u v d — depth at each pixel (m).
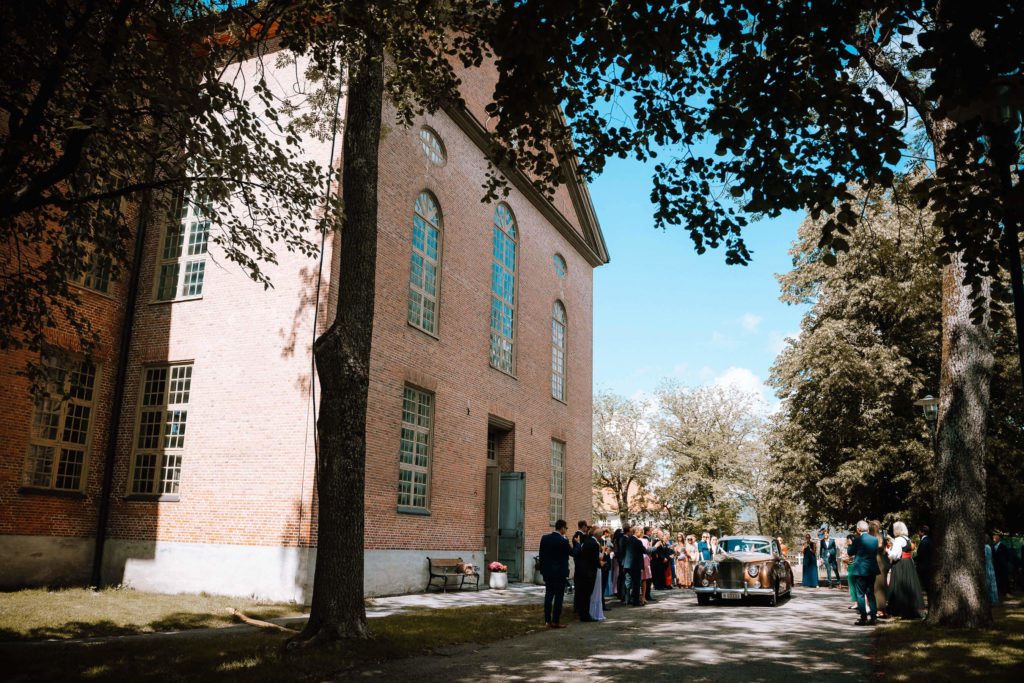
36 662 7.96
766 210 7.21
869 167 6.91
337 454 9.64
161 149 9.71
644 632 11.79
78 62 8.10
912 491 25.75
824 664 8.74
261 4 10.52
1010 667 8.13
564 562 12.76
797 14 6.24
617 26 7.47
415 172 20.12
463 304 22.52
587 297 34.06
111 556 17.62
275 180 10.31
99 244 11.30
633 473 54.00
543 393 28.34
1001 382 25.50
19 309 11.37
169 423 18.02
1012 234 6.84
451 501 20.95
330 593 9.35
